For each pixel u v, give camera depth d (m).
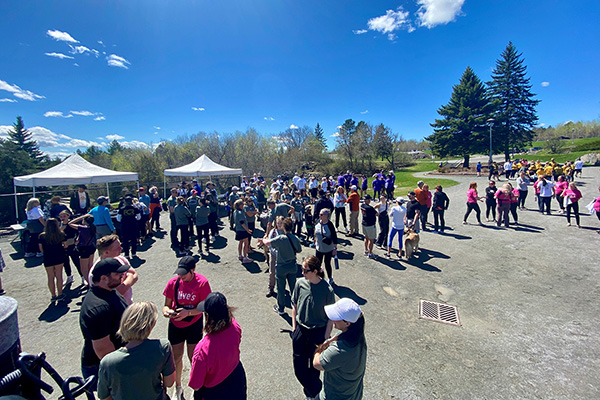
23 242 8.39
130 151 47.88
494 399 3.23
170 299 3.17
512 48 42.59
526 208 13.20
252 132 48.50
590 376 3.55
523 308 5.18
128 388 1.92
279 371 3.72
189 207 9.94
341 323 2.23
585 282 6.07
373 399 3.24
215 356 2.21
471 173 32.50
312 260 3.09
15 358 1.58
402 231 7.65
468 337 4.39
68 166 12.35
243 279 6.52
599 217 9.55
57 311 5.18
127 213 7.71
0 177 30.30
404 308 5.23
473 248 8.31
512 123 41.38
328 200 8.95
